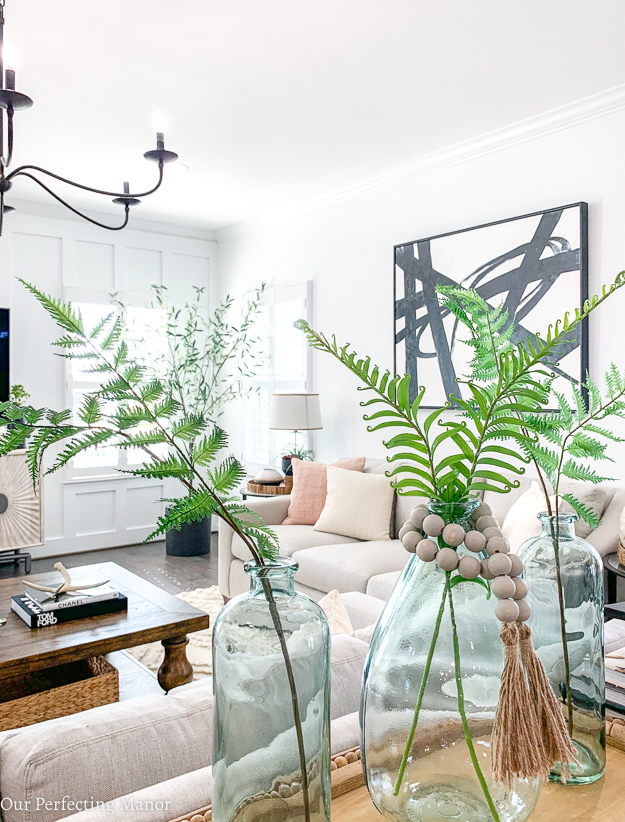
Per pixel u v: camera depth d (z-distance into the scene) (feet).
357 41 8.78
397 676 2.33
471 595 2.29
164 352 18.72
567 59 9.27
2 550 15.37
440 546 2.36
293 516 13.29
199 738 3.10
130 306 18.33
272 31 8.52
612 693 3.55
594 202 10.66
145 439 2.03
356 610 7.02
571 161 10.96
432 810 2.23
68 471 17.42
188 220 18.52
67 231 17.26
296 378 16.72
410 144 12.55
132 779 2.89
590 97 10.43
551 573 2.93
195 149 12.78
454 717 2.23
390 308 14.34
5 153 12.94
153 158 7.45
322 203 15.97
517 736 2.13
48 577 9.89
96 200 16.49
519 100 10.62
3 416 1.91
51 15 8.11
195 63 9.36
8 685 7.86
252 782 2.26
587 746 2.86
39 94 10.30
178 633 8.02
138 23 8.32
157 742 3.01
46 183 14.98
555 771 2.87
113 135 12.01
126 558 17.16
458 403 2.46
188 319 19.49
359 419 15.10
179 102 10.63
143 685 9.37
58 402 17.07
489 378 2.73
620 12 8.09
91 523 17.90
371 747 2.39
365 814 2.66
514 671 2.18
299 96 10.44
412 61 9.32
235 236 19.26
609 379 3.01
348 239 15.39
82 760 2.83
